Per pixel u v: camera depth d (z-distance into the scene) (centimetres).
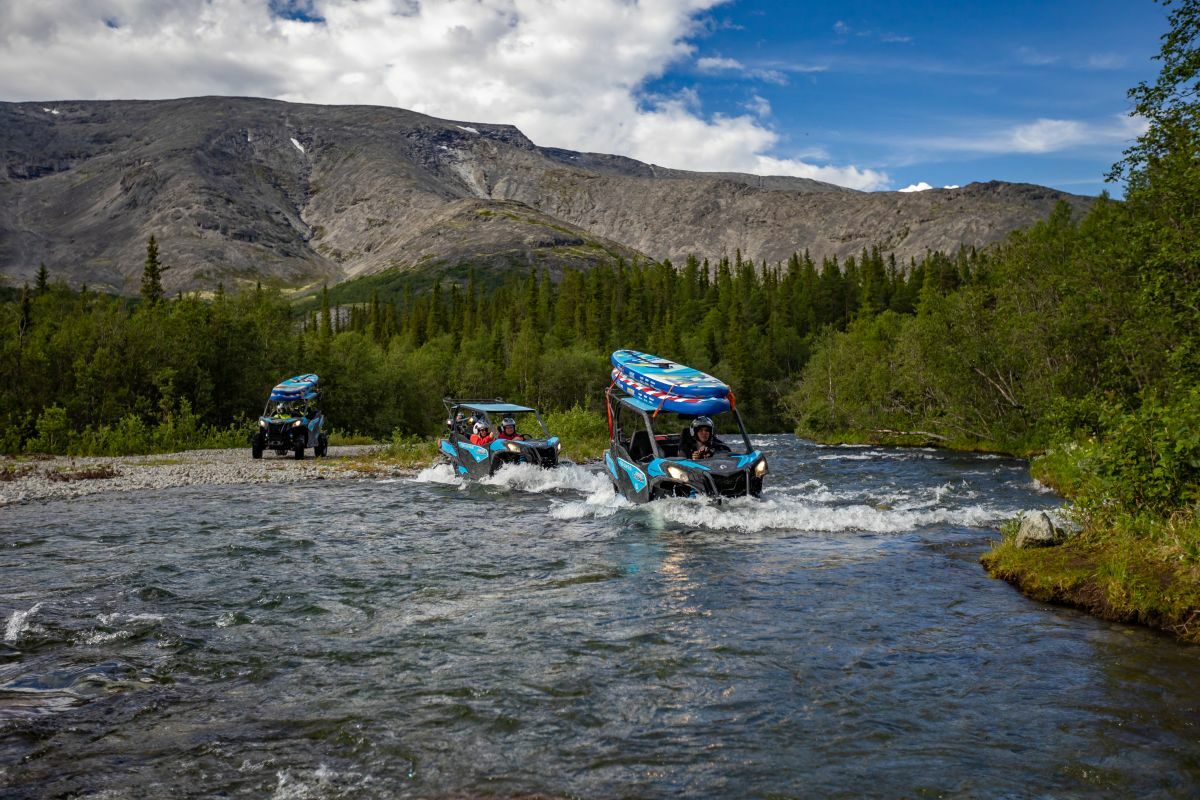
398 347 11406
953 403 4069
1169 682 562
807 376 6731
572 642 668
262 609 788
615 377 1662
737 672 590
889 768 434
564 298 16488
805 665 605
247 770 437
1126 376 2862
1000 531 1124
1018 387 3759
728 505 1351
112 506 1571
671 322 13938
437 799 403
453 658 630
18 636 696
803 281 17438
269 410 2881
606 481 1923
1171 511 884
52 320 4191
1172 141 2019
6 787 414
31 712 522
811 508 1398
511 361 10894
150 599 829
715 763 441
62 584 896
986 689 552
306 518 1395
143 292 6456
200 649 660
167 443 3369
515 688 561
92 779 426
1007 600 798
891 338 6306
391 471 2341
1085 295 3180
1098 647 644
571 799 402
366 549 1100
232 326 4369
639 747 463
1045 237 5847
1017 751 454
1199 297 1784
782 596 818
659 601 804
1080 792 405
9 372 3497
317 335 6744
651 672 592
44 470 2283
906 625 711
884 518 1304
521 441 1972
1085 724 490
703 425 1451
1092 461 997
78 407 3562
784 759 446
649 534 1198
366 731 489
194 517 1411
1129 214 2916
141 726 500
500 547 1107
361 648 659
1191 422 921
